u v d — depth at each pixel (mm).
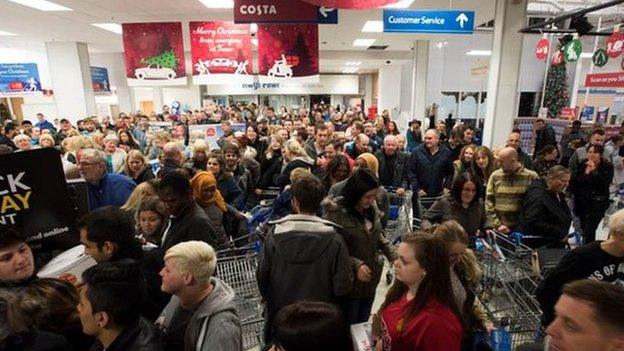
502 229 3656
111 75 16719
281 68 8523
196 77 8617
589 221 5164
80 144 5188
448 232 2168
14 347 1550
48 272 2012
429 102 18438
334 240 2197
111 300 1508
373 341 2006
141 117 11859
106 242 2098
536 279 2814
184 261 1737
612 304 1107
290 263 2156
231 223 3625
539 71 17000
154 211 2689
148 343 1581
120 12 8625
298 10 5469
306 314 1189
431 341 1604
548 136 9320
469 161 4914
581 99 14562
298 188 2268
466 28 5867
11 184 1927
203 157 4941
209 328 1709
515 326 2656
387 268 4254
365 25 10211
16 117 17375
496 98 6852
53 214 2068
